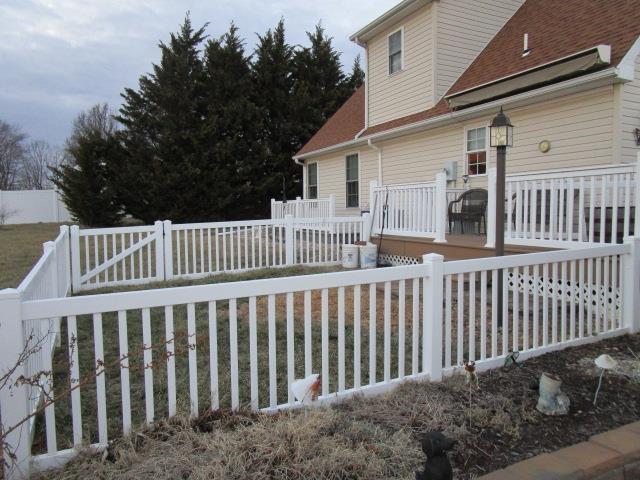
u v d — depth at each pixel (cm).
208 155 1998
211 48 2173
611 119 689
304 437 233
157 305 247
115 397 315
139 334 459
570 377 336
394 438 245
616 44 678
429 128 1043
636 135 695
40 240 1391
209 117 2044
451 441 197
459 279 339
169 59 2050
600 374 324
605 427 269
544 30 912
